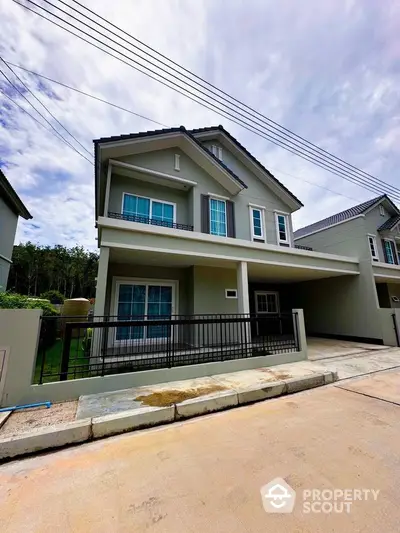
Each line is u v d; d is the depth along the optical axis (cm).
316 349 760
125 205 693
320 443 240
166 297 741
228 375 452
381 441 243
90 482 189
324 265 839
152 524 147
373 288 891
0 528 146
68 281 2988
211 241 616
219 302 745
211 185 806
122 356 478
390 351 731
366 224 1041
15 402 318
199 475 193
